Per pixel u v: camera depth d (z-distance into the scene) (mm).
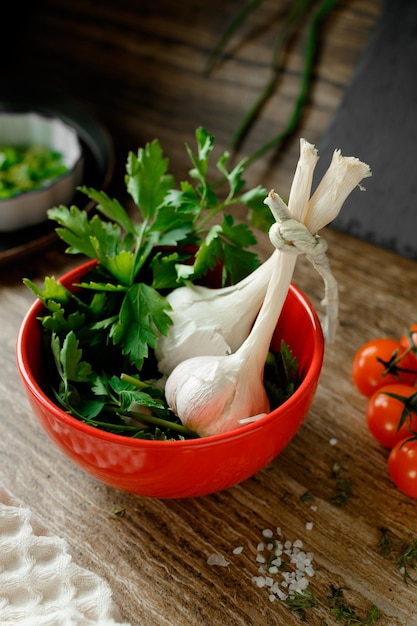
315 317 422
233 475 400
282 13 686
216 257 445
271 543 426
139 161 445
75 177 604
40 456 462
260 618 400
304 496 444
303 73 666
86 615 385
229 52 693
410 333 453
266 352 403
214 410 396
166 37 716
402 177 586
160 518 436
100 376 427
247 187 628
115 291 436
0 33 762
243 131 661
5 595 388
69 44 746
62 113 684
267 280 416
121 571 416
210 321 422
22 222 583
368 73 621
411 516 438
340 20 664
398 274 565
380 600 407
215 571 416
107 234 445
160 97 698
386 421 450
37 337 423
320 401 490
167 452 373
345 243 586
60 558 400
